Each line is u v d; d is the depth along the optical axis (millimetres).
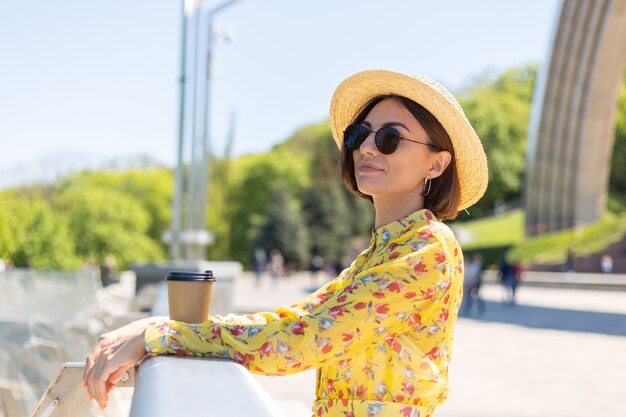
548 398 9883
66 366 2184
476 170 2309
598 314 23469
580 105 52812
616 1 48750
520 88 87062
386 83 2285
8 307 5891
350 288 1889
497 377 11555
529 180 54875
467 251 59188
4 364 5531
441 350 2037
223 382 1417
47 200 32750
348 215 80000
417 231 2029
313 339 1811
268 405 1284
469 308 25922
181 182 15922
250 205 86812
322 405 2102
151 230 74500
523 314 24594
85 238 50188
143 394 1324
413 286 1916
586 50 51000
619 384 10945
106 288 19484
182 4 15828
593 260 47125
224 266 14641
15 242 17906
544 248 50875
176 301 1959
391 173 2254
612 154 71438
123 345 1796
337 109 2500
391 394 2008
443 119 2242
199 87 15938
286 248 76500
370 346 1994
